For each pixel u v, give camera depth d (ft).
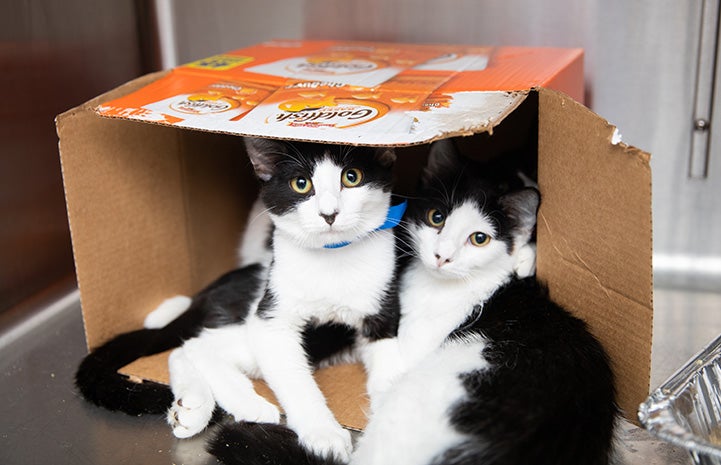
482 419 3.85
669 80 6.02
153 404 4.64
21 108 5.77
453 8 6.30
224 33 6.75
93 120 4.82
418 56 5.57
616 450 4.20
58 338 5.68
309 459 4.07
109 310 5.28
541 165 4.45
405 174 6.04
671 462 4.14
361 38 6.58
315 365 5.12
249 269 5.58
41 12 5.82
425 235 4.89
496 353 4.32
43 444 4.40
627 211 3.86
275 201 4.55
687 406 3.77
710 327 5.58
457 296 4.89
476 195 4.90
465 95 4.25
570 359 4.17
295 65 5.29
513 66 5.02
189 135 5.70
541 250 4.66
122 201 5.21
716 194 6.18
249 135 3.90
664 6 5.84
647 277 3.88
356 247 4.76
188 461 4.23
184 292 6.01
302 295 4.77
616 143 3.81
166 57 6.83
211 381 4.72
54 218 6.17
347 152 4.45
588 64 6.16
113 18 6.46
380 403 4.39
